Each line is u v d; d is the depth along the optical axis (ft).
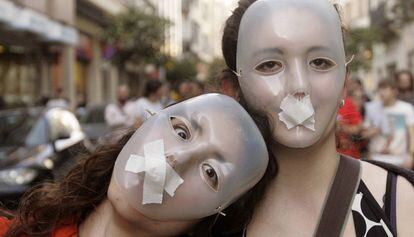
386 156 16.49
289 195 4.81
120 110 29.84
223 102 4.40
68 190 4.76
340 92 4.55
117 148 4.82
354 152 7.74
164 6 109.91
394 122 16.49
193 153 4.11
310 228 4.69
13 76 43.47
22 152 17.10
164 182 4.03
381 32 75.15
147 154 4.10
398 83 20.01
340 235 4.54
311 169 4.73
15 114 19.86
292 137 4.41
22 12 33.09
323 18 4.45
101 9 67.77
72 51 56.03
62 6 49.26
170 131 4.22
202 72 89.86
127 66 84.84
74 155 6.19
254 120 4.54
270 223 4.81
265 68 4.52
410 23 62.08
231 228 4.90
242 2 5.00
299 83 4.32
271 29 4.42
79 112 31.81
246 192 4.57
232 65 5.11
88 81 67.05
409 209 4.59
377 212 4.57
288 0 4.51
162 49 71.82
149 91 23.36
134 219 4.25
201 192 4.14
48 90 49.11
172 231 4.38
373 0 81.35
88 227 4.64
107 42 65.77
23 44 39.58
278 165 4.79
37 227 4.67
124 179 4.13
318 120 4.43
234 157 4.20
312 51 4.38
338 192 4.67
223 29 5.28
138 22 62.44
